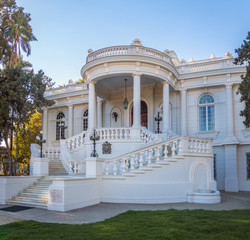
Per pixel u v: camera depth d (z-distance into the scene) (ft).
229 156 62.54
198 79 68.33
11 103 51.72
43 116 91.76
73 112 87.30
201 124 68.85
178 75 68.39
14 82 51.47
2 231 23.36
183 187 42.83
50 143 90.33
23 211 33.60
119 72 57.47
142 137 56.13
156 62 58.23
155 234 21.74
